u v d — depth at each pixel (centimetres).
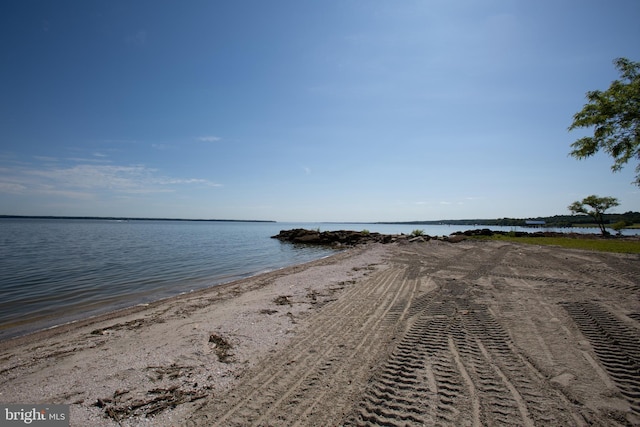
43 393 399
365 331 569
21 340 634
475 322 584
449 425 294
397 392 356
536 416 302
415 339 513
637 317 586
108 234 4847
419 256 1725
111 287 1198
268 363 458
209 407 350
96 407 362
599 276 995
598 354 434
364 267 1418
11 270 1515
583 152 1338
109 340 599
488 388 355
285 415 326
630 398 328
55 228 6850
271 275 1365
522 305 687
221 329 626
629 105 1188
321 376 406
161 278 1391
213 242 3719
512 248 1970
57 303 968
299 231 4500
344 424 306
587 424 289
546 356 431
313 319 666
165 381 418
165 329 649
